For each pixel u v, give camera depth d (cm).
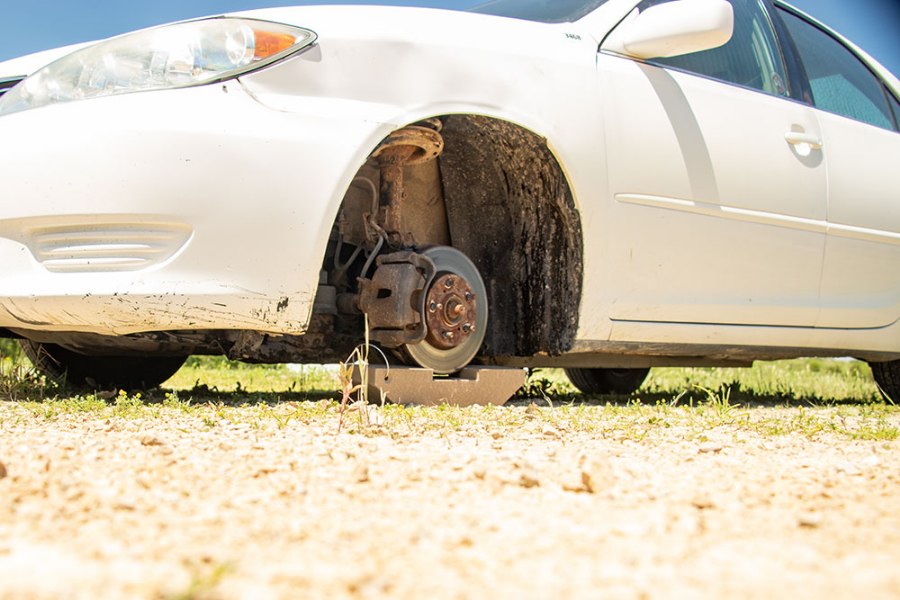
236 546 133
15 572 113
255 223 288
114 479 181
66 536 136
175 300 283
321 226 296
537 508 164
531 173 361
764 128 412
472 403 355
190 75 295
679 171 377
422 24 329
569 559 128
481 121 346
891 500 176
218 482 183
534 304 373
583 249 354
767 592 113
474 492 178
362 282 340
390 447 237
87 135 287
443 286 343
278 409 321
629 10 394
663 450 251
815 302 432
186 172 284
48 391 391
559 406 392
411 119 313
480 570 122
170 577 112
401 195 348
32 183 290
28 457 204
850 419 377
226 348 341
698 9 363
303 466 203
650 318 377
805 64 468
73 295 286
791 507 169
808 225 423
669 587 115
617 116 363
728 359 482
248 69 297
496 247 383
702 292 389
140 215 282
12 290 293
